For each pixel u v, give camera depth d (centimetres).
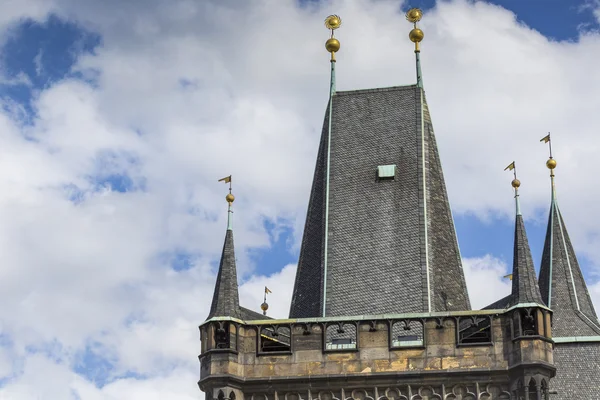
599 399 9112
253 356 8812
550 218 10188
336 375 8719
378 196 9806
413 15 10600
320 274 9556
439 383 8650
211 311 8912
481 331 8750
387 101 10250
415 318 8775
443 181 9988
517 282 8788
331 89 10412
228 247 9125
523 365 8538
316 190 10081
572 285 9806
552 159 10362
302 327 8844
